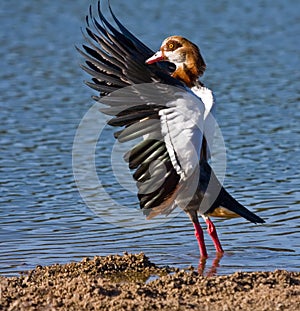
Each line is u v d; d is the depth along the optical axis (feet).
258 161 57.88
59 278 35.60
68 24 113.80
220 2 134.00
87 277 35.12
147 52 40.22
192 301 31.83
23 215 47.11
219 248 41.37
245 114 71.05
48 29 110.83
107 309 30.81
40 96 77.46
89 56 38.55
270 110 72.49
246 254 40.93
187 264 39.47
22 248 41.47
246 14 124.57
